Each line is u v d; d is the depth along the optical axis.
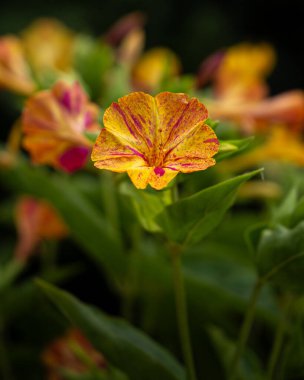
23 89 0.35
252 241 0.25
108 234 0.33
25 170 0.34
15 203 0.45
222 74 0.39
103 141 0.21
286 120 0.38
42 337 0.37
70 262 0.52
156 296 0.35
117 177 0.24
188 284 0.32
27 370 0.37
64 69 0.42
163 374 0.24
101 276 0.50
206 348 0.34
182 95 0.21
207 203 0.23
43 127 0.26
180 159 0.21
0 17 0.88
